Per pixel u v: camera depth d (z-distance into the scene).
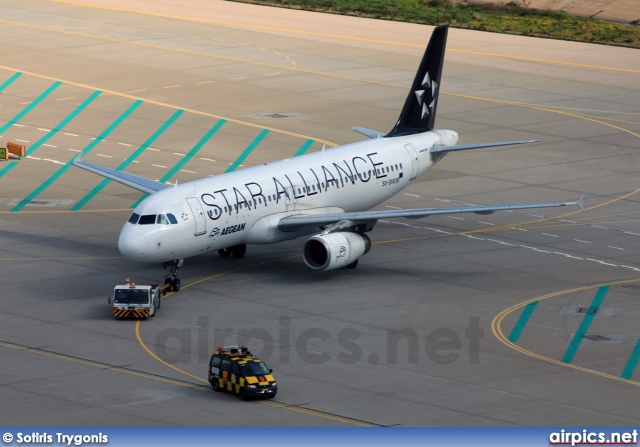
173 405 187.12
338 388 197.25
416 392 196.12
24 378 198.88
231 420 180.12
